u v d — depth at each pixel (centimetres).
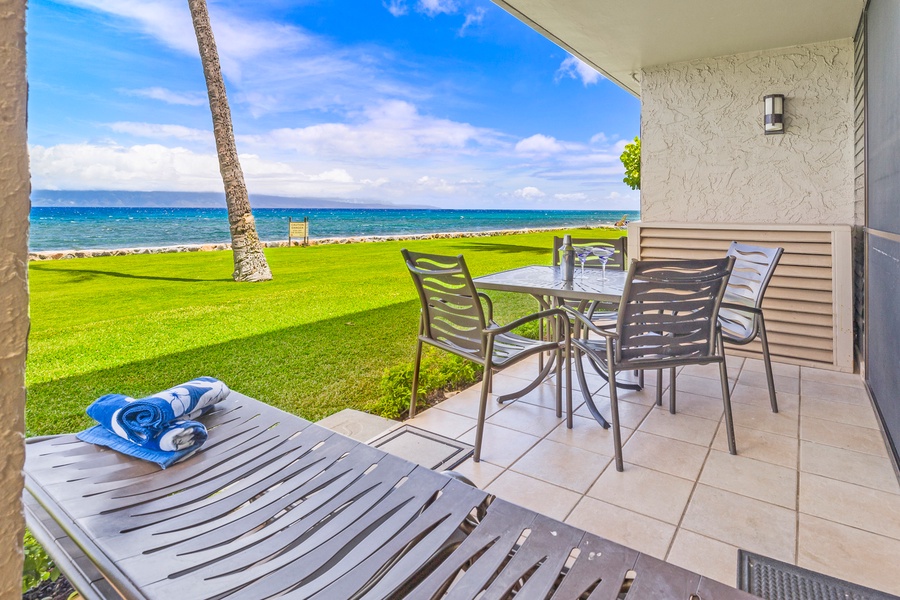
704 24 320
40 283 850
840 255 333
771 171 372
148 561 96
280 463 129
